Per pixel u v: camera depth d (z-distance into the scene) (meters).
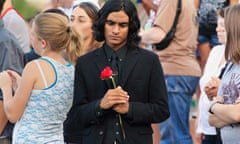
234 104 9.16
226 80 9.42
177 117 13.38
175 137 13.30
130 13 9.84
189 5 13.58
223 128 9.41
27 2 13.36
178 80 13.44
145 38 13.52
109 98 9.56
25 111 9.56
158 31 13.41
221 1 15.12
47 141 9.49
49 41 9.62
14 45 10.64
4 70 10.51
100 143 9.72
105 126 9.75
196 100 15.15
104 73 9.54
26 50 12.70
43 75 9.52
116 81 9.76
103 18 9.89
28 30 13.30
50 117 9.55
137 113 9.67
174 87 13.43
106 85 9.80
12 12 12.66
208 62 12.09
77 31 9.86
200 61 15.53
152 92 9.85
